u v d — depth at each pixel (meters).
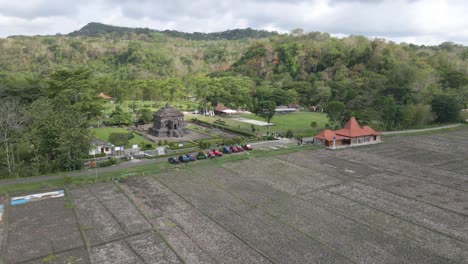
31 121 81.38
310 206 56.19
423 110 137.25
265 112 135.62
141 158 86.06
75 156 75.25
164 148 96.19
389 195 61.38
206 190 63.25
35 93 110.56
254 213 53.28
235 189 63.91
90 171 74.25
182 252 41.81
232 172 74.56
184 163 80.88
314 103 195.38
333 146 98.50
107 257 40.75
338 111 121.38
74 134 74.50
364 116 125.06
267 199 59.06
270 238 45.41
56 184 65.50
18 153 85.81
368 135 105.75
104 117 141.00
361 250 42.38
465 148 100.94
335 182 68.38
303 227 48.62
